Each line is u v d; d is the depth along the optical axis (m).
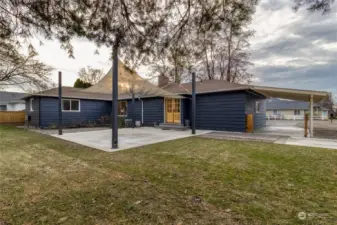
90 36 2.83
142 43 3.11
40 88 13.22
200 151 5.57
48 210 2.38
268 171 3.74
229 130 10.69
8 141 7.62
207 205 2.44
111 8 2.78
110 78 9.21
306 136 8.35
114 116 6.18
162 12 2.87
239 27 2.81
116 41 3.02
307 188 2.94
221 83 12.00
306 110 31.45
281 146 6.18
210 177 3.46
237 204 2.46
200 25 2.84
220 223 2.05
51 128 13.04
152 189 2.96
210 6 2.66
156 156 5.04
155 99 13.77
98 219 2.17
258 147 6.04
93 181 3.32
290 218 2.13
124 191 2.90
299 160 4.49
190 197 2.68
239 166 4.08
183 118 12.06
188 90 12.04
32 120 14.41
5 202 2.59
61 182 3.29
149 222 2.10
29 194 2.83
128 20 2.92
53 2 2.48
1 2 2.33
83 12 2.67
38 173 3.76
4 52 9.56
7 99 28.52
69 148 6.20
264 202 2.51
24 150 5.93
